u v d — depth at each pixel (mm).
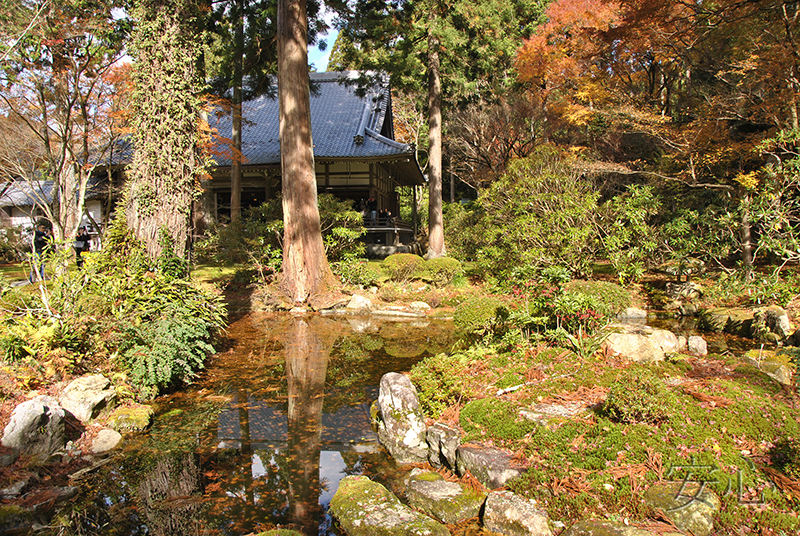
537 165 13406
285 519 3133
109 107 13227
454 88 20125
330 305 11273
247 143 21922
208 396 5504
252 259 12891
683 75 17250
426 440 3988
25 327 4797
